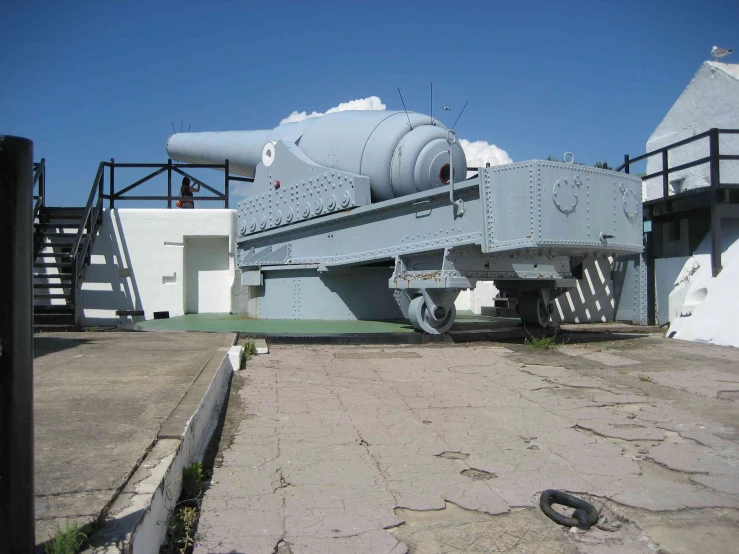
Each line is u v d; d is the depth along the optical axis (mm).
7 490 2191
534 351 9148
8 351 2217
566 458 4543
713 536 3340
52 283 13805
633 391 6629
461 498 3822
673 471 4277
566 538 3354
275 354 8875
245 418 5551
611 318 14133
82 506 2664
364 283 12156
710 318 10289
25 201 2299
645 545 3281
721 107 13523
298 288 12188
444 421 5500
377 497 3812
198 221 14727
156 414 4332
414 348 9391
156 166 14789
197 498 3693
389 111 11344
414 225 9766
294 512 3574
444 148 10461
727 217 11609
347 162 11141
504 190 8562
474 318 13945
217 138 15453
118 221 14508
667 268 12609
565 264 10336
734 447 4758
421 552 3184
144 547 2662
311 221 11578
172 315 14453
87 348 7980
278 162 12430
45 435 3783
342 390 6684
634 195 9570
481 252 9398
